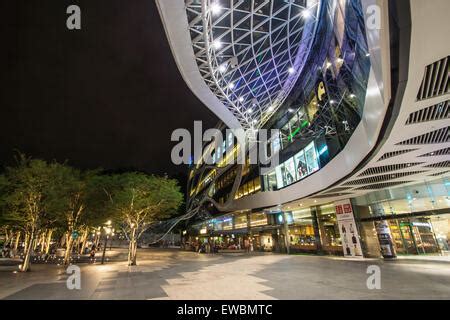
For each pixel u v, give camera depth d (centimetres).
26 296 998
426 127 981
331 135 2252
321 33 2348
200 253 4434
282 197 3042
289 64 3111
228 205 4809
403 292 943
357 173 1681
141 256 3816
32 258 3341
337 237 2773
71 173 2652
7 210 2098
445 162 1501
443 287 1007
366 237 2417
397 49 607
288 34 2514
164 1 1453
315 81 2591
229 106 3159
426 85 718
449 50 589
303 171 2850
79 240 4366
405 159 1397
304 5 2217
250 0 1903
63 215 2516
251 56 2594
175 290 1089
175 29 1686
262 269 1786
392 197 2172
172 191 2603
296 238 3397
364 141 1365
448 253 2073
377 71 786
